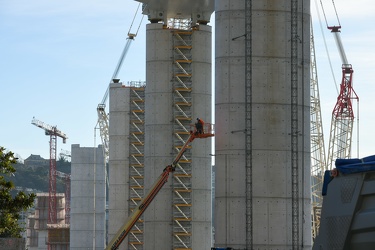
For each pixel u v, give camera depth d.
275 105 121.44
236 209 121.12
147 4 165.75
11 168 100.69
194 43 167.62
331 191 49.41
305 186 122.75
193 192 167.38
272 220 120.56
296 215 120.88
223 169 122.12
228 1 122.81
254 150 121.06
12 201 100.00
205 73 168.12
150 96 168.25
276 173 120.94
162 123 167.50
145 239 168.50
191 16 169.38
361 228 47.97
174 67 167.62
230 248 111.12
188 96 167.62
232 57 122.25
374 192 47.72
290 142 121.62
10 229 104.06
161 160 167.12
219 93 123.12
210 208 168.62
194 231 167.00
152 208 167.62
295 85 122.06
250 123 121.06
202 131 126.50
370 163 47.81
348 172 48.75
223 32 122.94
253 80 121.56
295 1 122.56
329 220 49.41
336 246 48.97
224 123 122.44
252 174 120.94
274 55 121.75
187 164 167.38
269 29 121.81
